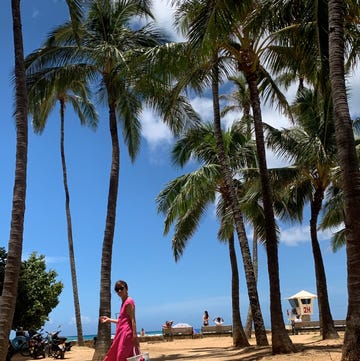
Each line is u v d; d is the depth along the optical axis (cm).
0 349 952
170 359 1586
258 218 2227
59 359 1812
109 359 823
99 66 1717
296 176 2072
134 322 830
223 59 1593
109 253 1659
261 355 1354
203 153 2138
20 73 1120
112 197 1705
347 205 962
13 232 1024
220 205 2312
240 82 2330
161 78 1571
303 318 3206
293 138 1950
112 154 1748
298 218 2361
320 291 2052
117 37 1752
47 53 1670
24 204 1054
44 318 2464
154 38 1767
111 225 1683
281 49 1521
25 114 1104
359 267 932
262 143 1460
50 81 1678
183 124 1833
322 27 1262
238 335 2000
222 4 1142
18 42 1135
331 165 1920
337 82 1017
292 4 1346
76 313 2792
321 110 1786
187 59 1402
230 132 2131
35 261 2542
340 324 2752
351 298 930
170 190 2255
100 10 1733
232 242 2178
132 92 1762
